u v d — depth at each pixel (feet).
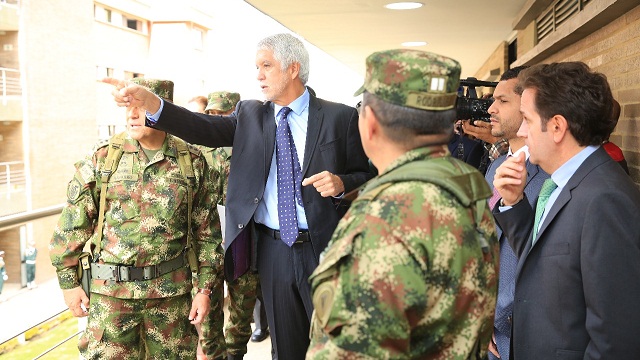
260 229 8.84
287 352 8.94
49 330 13.57
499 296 6.89
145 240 8.43
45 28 78.13
